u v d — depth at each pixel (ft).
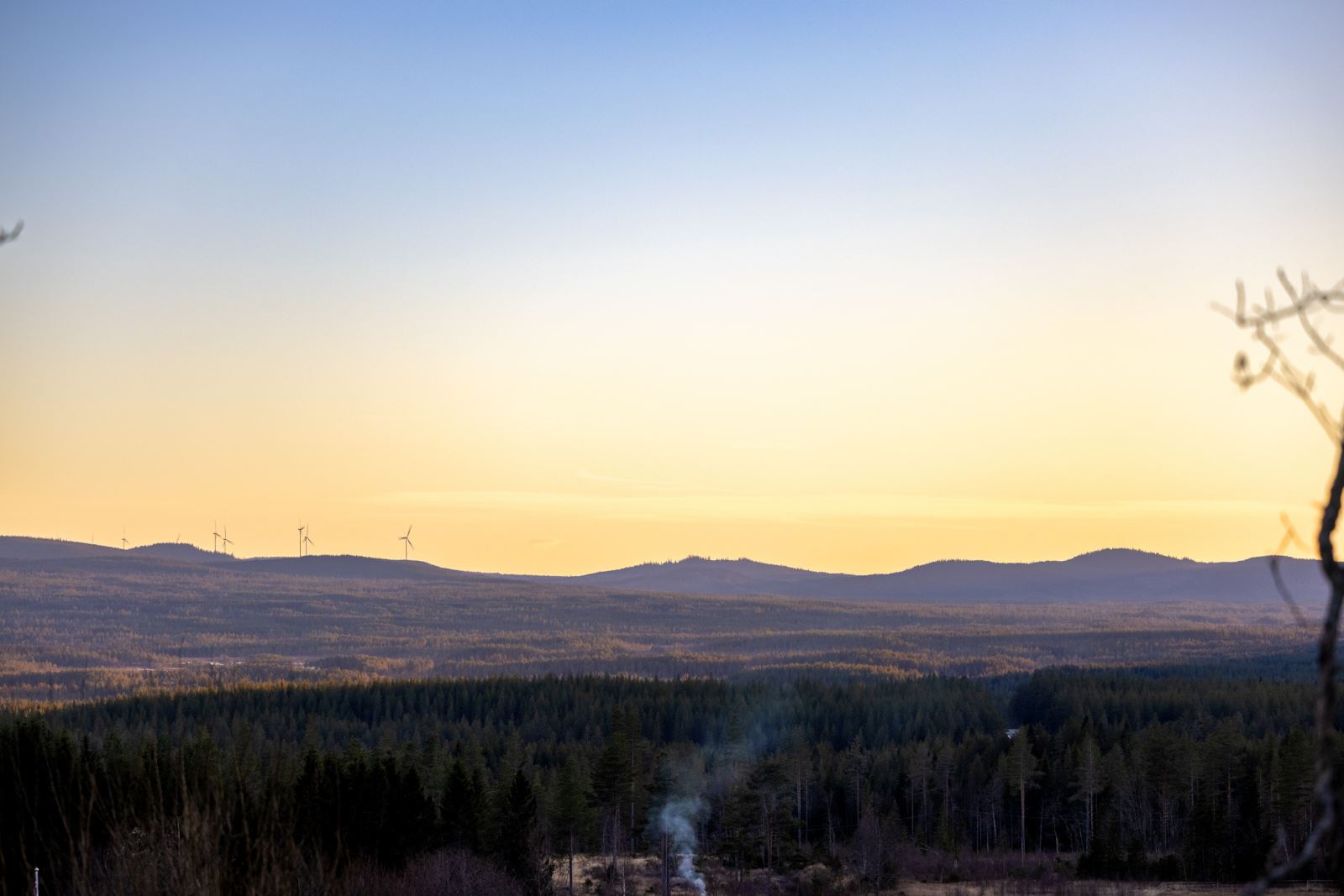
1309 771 310.45
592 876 321.73
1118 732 452.35
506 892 236.22
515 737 431.02
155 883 80.12
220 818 87.45
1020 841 423.64
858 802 413.59
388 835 220.64
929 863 355.77
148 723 508.12
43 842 88.84
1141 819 391.65
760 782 339.36
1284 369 27.09
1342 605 27.02
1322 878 284.20
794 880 321.93
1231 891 287.48
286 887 87.10
